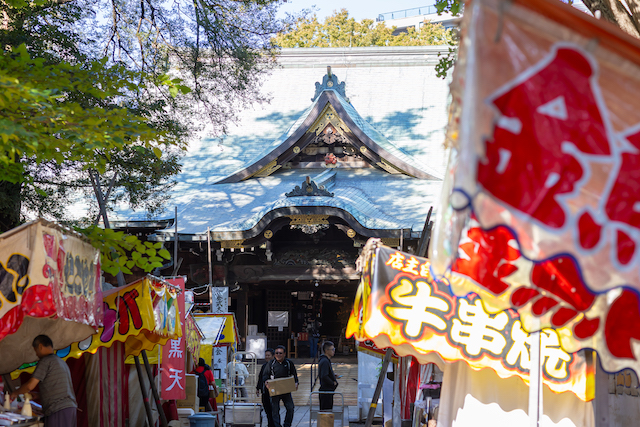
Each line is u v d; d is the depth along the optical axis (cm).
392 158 2769
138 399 1227
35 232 565
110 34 1634
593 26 266
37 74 721
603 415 677
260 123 3400
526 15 266
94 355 1045
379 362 1705
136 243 757
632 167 269
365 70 3525
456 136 294
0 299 545
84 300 677
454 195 253
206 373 1485
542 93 269
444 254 316
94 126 692
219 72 1922
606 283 269
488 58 267
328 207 2256
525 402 655
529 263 438
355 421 1579
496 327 614
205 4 1680
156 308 938
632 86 271
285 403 1359
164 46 1784
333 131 2811
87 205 2491
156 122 1609
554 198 268
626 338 458
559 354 605
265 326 3281
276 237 2555
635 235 268
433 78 3456
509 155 267
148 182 1838
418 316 620
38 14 1345
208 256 2250
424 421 924
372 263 639
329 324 3641
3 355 828
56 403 746
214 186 2858
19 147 664
